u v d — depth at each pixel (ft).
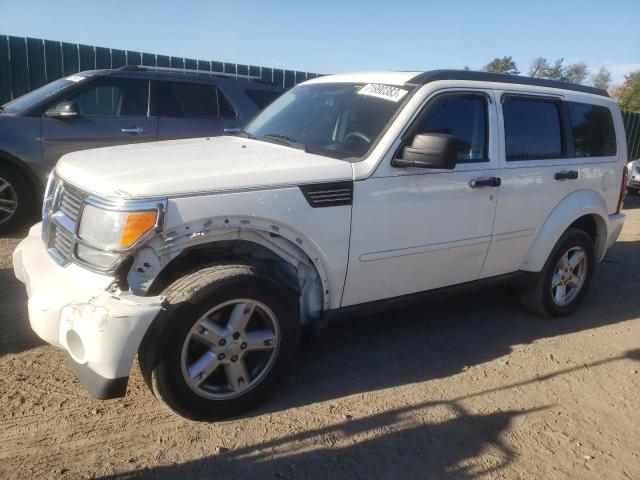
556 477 9.69
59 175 11.19
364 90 13.53
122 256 9.07
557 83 16.19
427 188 12.37
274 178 10.44
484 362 13.65
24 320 13.50
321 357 13.19
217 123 23.57
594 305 18.33
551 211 15.35
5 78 30.22
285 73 39.63
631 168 43.29
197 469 9.05
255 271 10.19
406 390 12.02
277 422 10.48
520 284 15.76
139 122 21.97
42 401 10.45
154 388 9.66
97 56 32.65
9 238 19.88
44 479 8.52
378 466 9.53
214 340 9.88
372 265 11.94
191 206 9.50
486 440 10.53
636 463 10.27
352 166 11.41
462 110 13.32
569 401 12.21
